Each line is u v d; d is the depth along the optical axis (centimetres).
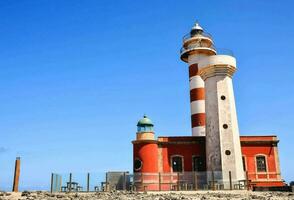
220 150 4059
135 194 2683
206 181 3906
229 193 2991
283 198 2309
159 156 4269
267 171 4284
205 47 5050
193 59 5094
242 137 4391
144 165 4122
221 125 4147
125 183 3672
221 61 4272
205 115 4350
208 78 4381
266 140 4384
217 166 4031
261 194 2812
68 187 3309
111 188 3606
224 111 4200
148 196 2388
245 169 4269
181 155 4309
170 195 2539
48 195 2281
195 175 3778
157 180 3872
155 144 4266
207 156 4188
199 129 4725
